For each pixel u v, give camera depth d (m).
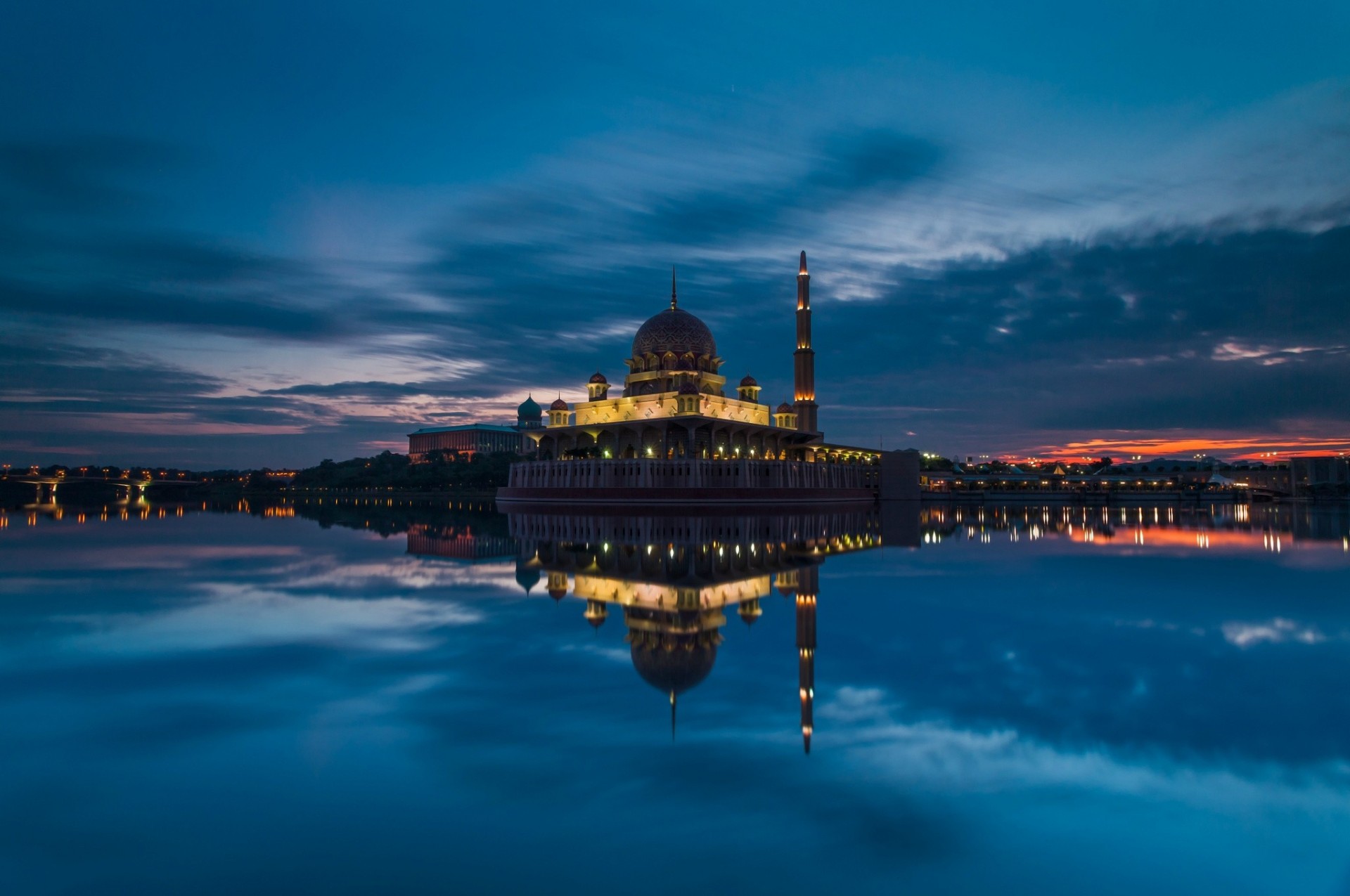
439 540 74.25
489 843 13.12
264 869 12.29
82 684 22.53
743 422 160.25
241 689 22.05
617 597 38.91
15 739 18.02
